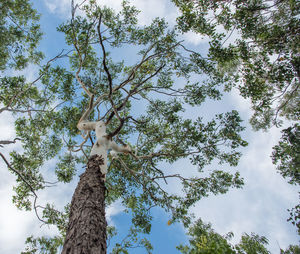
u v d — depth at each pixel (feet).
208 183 27.37
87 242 8.99
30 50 29.32
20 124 28.60
